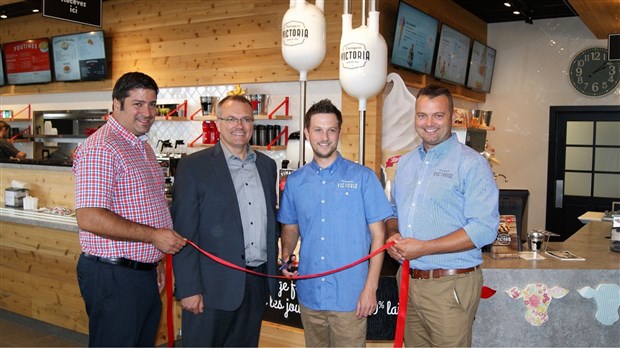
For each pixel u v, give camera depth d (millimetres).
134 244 2422
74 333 4219
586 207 7043
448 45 5945
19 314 4586
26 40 7125
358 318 2338
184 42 5852
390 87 4844
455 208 2338
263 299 2584
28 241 4445
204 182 2385
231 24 5516
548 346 2977
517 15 7000
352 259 2332
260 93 5520
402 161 2578
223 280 2396
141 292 2477
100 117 6859
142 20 6152
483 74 7074
